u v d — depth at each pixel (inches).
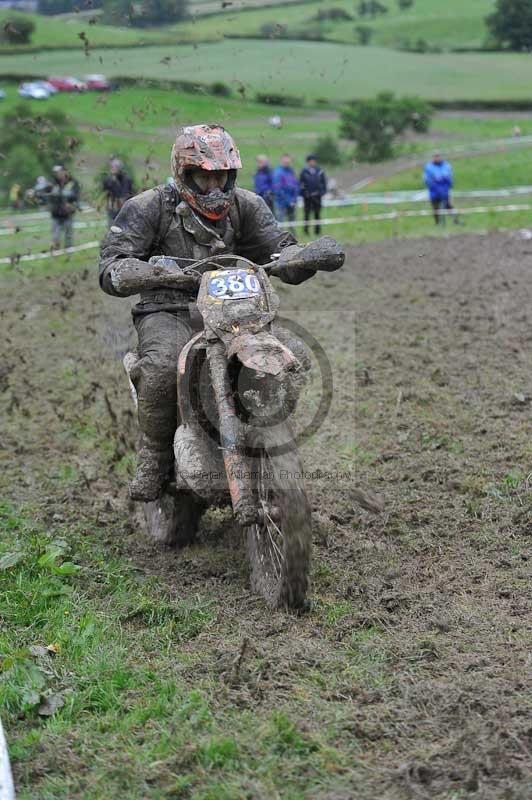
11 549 648.4
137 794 408.2
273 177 2003.0
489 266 1621.6
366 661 498.0
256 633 533.6
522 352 1085.8
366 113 3191.4
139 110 1162.6
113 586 604.4
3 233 1984.5
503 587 578.9
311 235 2102.6
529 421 865.5
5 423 957.2
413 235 2111.2
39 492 780.0
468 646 511.5
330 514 695.1
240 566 631.2
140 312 614.9
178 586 604.1
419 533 659.4
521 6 4672.7
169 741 436.5
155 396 584.7
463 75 4480.8
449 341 1146.7
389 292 1445.6
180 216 605.3
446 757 416.8
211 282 556.1
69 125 2124.8
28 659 508.4
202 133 588.7
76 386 1064.8
